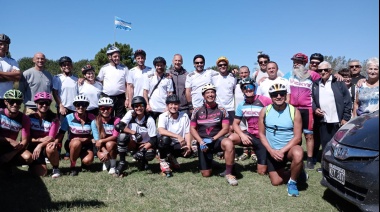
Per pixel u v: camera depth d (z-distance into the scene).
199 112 5.42
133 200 4.20
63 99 6.75
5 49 5.93
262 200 4.20
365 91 5.20
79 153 5.39
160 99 6.87
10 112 4.92
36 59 6.36
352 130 3.74
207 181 5.07
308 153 5.82
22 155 5.11
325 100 5.65
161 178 5.23
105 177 5.25
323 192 4.49
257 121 5.33
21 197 4.26
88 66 7.04
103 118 5.62
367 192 3.16
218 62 6.98
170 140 5.39
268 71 6.21
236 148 7.81
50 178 5.16
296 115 4.62
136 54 7.28
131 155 6.95
